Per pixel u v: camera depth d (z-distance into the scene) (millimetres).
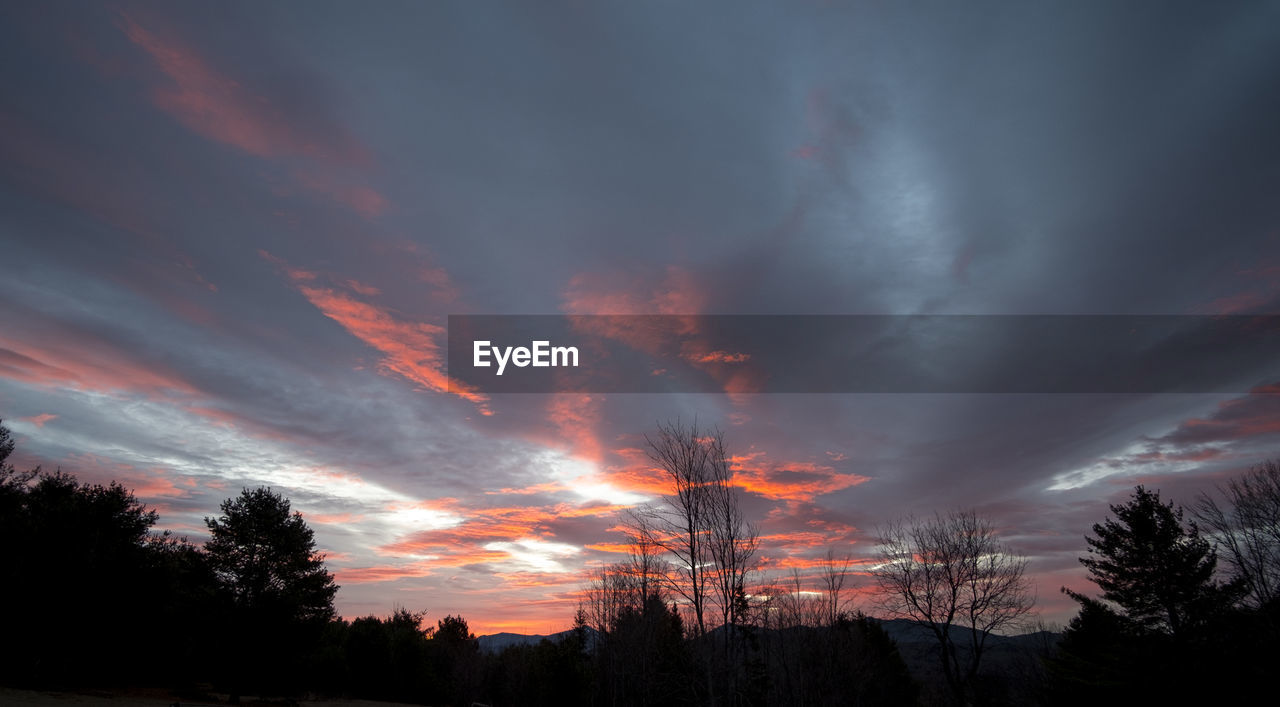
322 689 64062
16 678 32125
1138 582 42531
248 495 44594
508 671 75750
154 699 34938
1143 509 43656
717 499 23891
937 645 40062
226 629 40656
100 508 35906
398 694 73625
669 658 35656
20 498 35906
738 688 24719
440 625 100938
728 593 23234
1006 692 47344
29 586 31453
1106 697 42031
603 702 54469
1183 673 35344
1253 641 31953
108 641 34594
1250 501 32344
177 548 43031
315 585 45531
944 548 40781
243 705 42344
